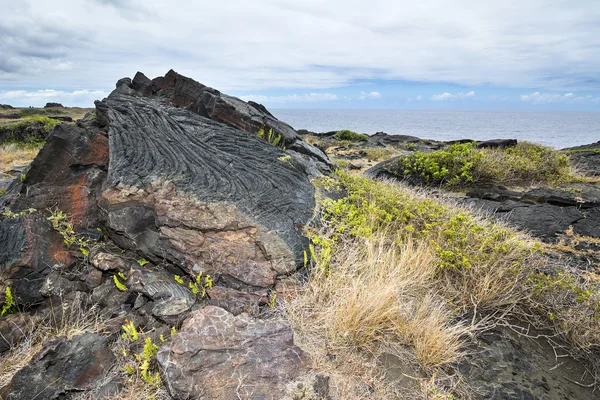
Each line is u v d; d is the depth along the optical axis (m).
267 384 2.39
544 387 2.69
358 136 22.36
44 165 3.89
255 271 3.41
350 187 5.22
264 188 4.15
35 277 3.42
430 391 2.55
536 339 3.22
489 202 7.20
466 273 3.67
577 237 5.51
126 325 2.96
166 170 3.92
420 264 3.77
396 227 4.45
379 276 3.44
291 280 3.46
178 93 6.28
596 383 2.78
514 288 3.58
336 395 2.43
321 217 4.07
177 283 3.37
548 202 7.00
